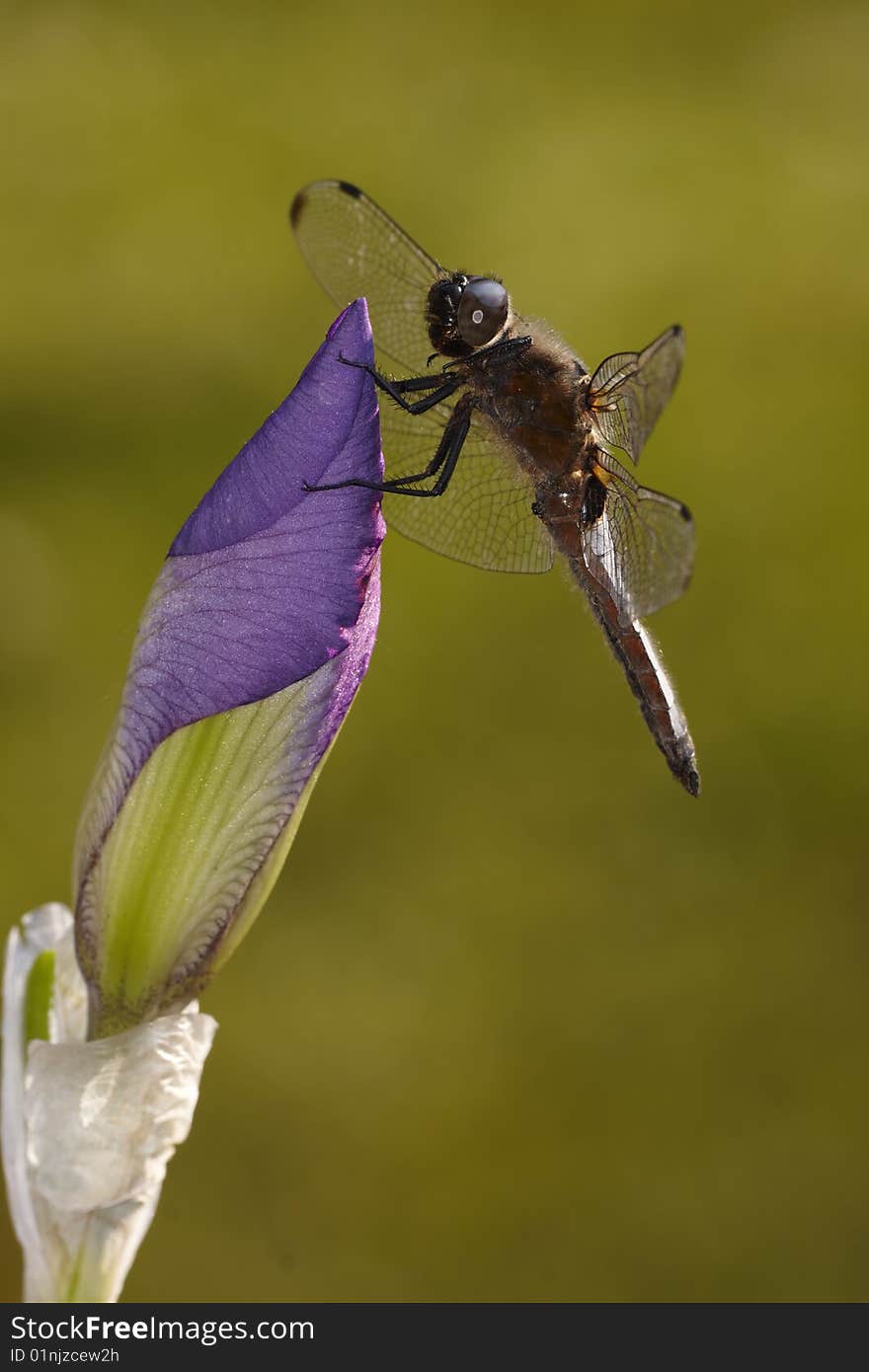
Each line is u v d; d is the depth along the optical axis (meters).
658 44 1.68
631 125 1.47
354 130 1.43
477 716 0.80
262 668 0.43
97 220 1.23
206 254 1.18
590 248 1.22
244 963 0.65
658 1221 0.57
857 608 0.87
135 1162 0.43
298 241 0.47
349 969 0.65
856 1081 0.61
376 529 0.43
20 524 0.86
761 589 0.88
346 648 0.43
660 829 0.74
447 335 0.46
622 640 0.47
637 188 1.33
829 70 1.60
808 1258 0.56
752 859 0.72
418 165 1.36
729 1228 0.57
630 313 1.13
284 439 0.43
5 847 0.67
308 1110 0.58
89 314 1.09
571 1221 0.57
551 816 0.74
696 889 0.70
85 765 0.72
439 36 1.68
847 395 1.05
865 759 0.77
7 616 0.79
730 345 1.10
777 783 0.76
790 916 0.69
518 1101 0.59
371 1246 0.56
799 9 1.76
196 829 0.43
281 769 0.43
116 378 1.01
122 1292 0.55
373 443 0.43
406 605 0.87
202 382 1.01
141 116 1.42
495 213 1.27
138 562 0.84
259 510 0.43
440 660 0.83
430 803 0.74
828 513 0.93
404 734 0.78
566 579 0.47
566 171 1.35
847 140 1.44
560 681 0.83
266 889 0.43
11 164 1.31
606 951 0.67
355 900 0.68
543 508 0.47
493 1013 0.63
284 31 1.67
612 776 0.77
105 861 0.43
